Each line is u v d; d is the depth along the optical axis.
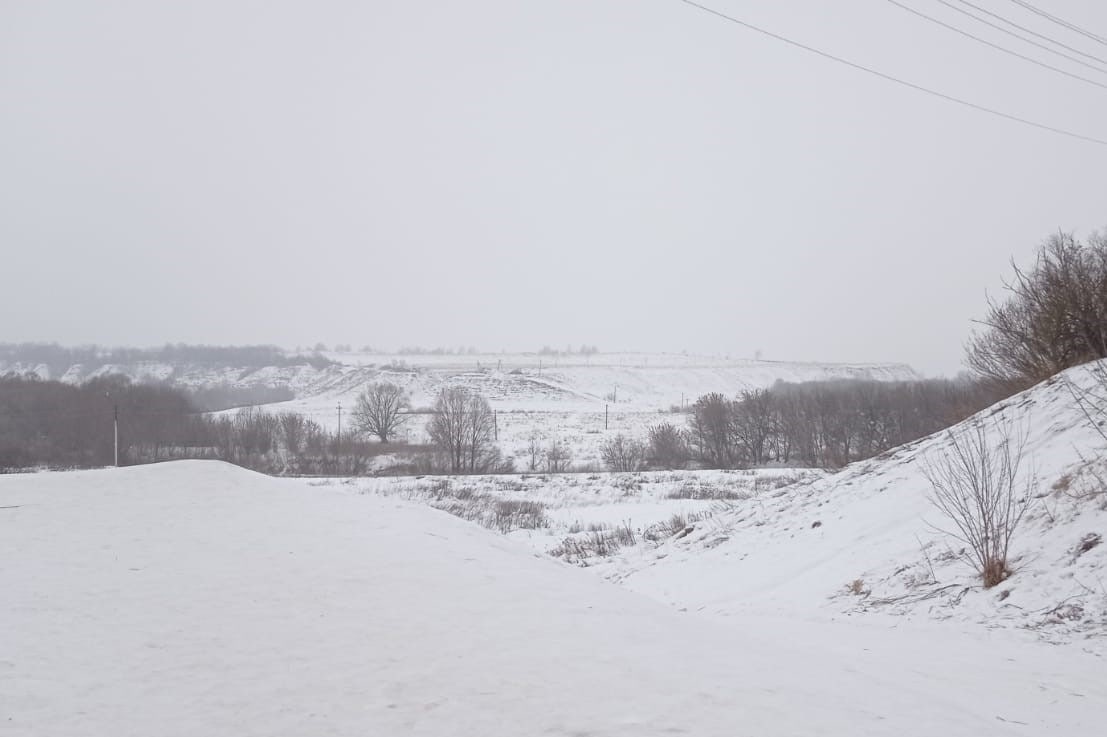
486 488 37.25
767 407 61.06
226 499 12.09
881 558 12.83
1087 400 13.72
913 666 7.73
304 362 164.00
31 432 57.00
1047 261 17.50
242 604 7.28
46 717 4.88
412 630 6.57
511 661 5.88
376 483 38.28
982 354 20.73
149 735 4.64
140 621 6.81
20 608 7.17
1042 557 10.26
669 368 178.38
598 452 65.31
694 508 28.92
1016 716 6.11
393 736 4.61
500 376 137.75
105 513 11.23
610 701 5.16
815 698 5.56
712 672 5.93
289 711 4.97
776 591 13.48
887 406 53.91
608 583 9.45
